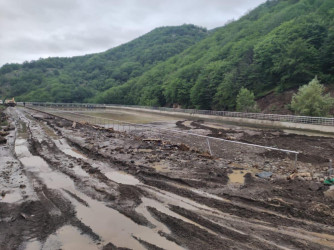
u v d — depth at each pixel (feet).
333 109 124.36
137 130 108.37
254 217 26.63
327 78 151.64
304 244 21.47
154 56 625.82
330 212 26.99
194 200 31.12
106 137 80.69
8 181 38.55
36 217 26.99
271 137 94.68
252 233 23.30
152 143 69.36
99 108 337.72
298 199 30.86
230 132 108.88
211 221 25.59
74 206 29.48
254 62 194.80
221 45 349.20
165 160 50.52
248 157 58.34
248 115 148.87
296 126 116.67
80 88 471.62
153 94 322.55
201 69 264.11
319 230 23.90
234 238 22.43
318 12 200.13
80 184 36.96
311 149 73.31
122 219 26.21
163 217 26.32
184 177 39.52
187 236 22.77
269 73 184.34
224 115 168.45
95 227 24.64
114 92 417.08
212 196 32.40
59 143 70.13
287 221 25.76
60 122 125.80
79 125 113.39
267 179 39.96
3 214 27.76
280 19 263.29
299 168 49.19
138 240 22.26
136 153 56.44
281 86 167.94
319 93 117.91
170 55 611.47
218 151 65.05
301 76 158.61
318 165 51.96
